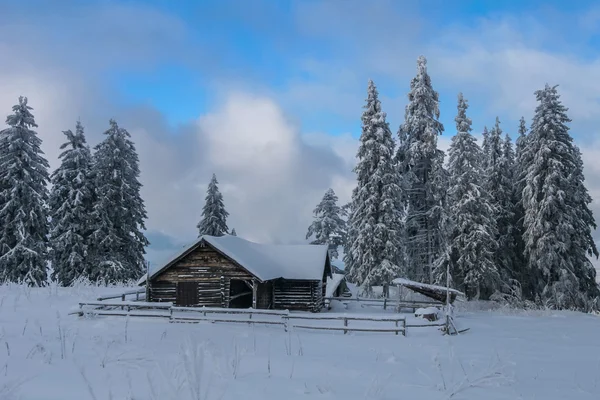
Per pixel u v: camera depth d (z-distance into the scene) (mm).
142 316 18859
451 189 34188
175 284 25094
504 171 37656
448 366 10805
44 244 33281
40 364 8625
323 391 7367
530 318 25812
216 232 46844
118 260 35812
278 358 10656
